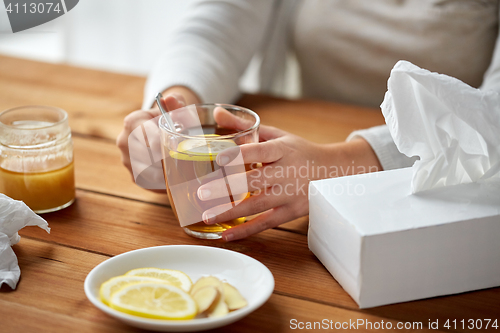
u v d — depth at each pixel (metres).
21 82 1.20
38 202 0.86
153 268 0.77
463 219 0.76
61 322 0.74
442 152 0.79
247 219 0.87
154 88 1.04
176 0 2.32
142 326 0.71
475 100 0.78
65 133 0.87
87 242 0.83
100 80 1.25
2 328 0.73
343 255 0.77
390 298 0.76
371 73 1.30
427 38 1.22
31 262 0.80
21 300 0.76
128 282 0.75
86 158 0.97
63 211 0.87
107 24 2.48
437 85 0.78
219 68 1.11
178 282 0.76
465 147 0.80
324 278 0.79
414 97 0.79
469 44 1.20
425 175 0.79
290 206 0.84
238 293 0.75
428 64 1.23
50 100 1.12
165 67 1.08
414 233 0.75
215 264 0.79
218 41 1.17
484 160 0.80
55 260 0.80
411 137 0.80
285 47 1.44
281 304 0.76
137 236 0.84
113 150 0.99
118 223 0.86
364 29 1.28
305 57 1.38
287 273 0.80
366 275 0.75
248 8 1.26
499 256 0.78
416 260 0.76
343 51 1.31
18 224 0.81
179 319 0.71
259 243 0.84
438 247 0.76
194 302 0.73
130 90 1.20
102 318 0.74
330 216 0.78
